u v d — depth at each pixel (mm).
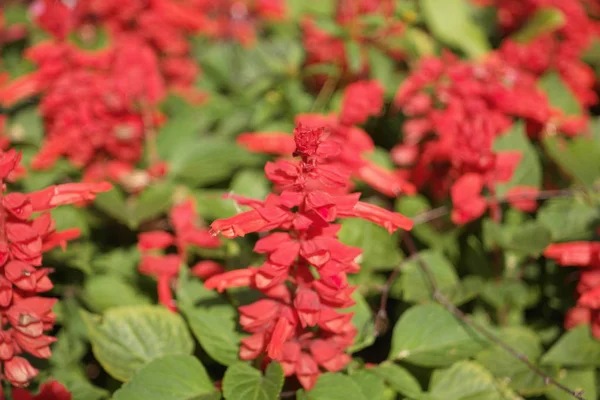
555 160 763
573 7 936
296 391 604
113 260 749
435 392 636
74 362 695
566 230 739
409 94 799
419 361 639
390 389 639
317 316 564
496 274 720
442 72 777
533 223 722
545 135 781
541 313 752
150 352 627
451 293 685
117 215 729
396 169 801
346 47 838
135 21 862
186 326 639
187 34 993
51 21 824
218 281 568
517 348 666
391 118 875
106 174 761
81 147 751
